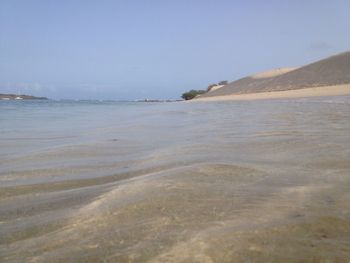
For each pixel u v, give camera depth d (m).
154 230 2.32
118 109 26.55
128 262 1.94
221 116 12.98
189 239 2.17
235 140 6.32
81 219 2.59
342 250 2.00
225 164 4.18
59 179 3.91
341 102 19.53
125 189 3.27
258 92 52.28
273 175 3.68
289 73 56.47
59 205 2.98
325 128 7.56
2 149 6.27
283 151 5.09
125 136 7.71
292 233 2.21
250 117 11.66
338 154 4.66
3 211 2.90
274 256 1.95
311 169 3.93
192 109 20.25
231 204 2.77
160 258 1.97
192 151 5.34
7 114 19.52
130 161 4.81
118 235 2.28
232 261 1.92
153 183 3.40
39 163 4.88
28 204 3.05
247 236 2.18
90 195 3.21
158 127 9.64
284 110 14.45
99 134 8.36
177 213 2.60
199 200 2.87
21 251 2.15
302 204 2.73
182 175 3.70
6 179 3.97
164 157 4.93
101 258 2.00
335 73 46.22
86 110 25.31
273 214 2.53
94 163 4.77
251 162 4.34
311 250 2.01
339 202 2.77
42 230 2.44
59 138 7.84
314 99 24.62
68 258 2.02
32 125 11.67
